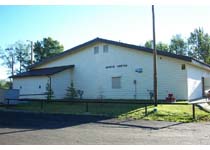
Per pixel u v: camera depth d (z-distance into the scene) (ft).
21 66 212.43
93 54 92.07
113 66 86.84
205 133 33.63
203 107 59.00
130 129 36.55
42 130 35.47
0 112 59.47
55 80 91.56
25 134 32.60
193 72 79.20
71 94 89.35
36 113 56.85
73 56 97.30
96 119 46.37
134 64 82.43
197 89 81.82
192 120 45.16
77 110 59.00
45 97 90.43
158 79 78.48
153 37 59.62
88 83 92.53
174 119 45.96
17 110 63.00
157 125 40.14
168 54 75.31
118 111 54.49
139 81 81.15
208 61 207.72
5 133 33.24
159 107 56.80
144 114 50.19
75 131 34.81
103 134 32.76
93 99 87.76
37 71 100.68
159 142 28.32
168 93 76.69
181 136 31.60
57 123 41.88
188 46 223.10
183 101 71.00
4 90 79.00
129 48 83.41
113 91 86.43
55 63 102.73
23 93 98.53
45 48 210.18
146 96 79.46
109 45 88.12
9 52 210.79
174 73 76.18
